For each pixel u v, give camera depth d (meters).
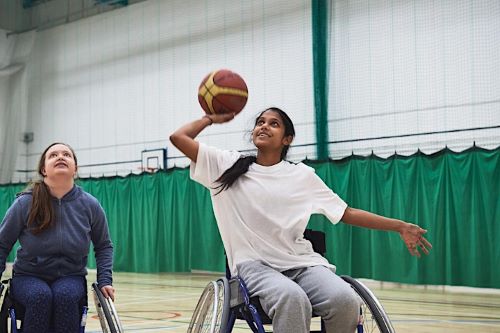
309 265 3.05
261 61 12.30
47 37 16.52
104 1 14.97
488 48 9.50
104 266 3.36
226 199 3.18
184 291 9.40
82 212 3.32
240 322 5.88
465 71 9.73
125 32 14.86
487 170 8.86
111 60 15.12
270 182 3.21
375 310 2.80
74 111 15.87
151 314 6.63
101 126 15.29
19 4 16.97
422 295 8.58
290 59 11.87
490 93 9.48
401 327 5.51
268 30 12.23
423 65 10.16
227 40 12.89
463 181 9.06
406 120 10.29
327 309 2.82
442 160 9.31
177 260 12.70
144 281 11.38
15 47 16.88
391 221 3.20
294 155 11.63
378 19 10.64
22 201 3.23
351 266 9.88
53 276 3.24
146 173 13.33
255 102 12.35
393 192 9.76
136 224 13.50
